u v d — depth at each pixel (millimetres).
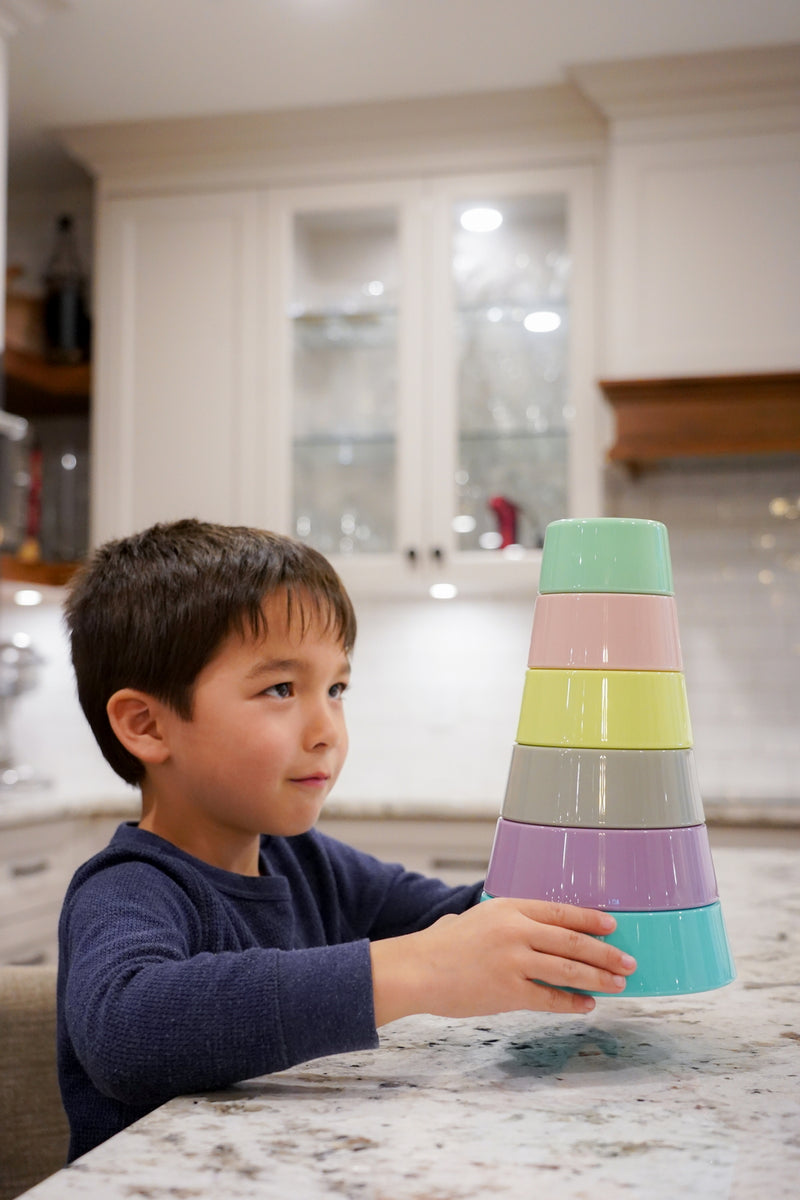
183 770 741
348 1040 482
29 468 3055
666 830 541
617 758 544
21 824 2320
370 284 2934
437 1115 428
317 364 2959
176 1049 478
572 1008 506
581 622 559
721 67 2617
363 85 2768
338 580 785
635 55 2617
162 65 2676
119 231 3049
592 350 2799
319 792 743
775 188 2670
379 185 2924
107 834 2592
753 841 2328
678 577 2957
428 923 955
